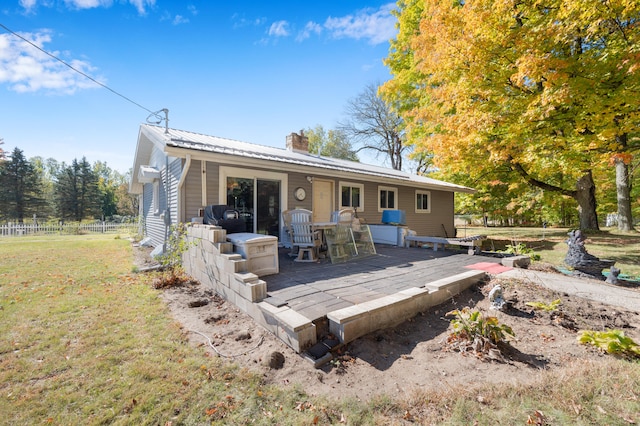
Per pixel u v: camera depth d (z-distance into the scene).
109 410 1.92
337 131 28.33
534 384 2.12
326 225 6.19
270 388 2.18
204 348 2.77
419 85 14.26
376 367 2.49
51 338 2.95
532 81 6.80
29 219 33.22
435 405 1.95
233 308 3.76
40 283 5.02
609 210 20.16
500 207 20.38
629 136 8.85
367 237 7.31
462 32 7.32
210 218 5.88
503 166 12.39
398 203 12.43
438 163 9.93
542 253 8.80
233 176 7.29
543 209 20.62
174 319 3.47
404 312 3.37
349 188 10.27
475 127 7.61
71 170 39.22
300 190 8.67
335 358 2.57
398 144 25.80
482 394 2.04
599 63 5.96
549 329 3.25
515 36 6.64
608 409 1.84
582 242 5.84
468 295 4.33
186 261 5.68
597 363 2.42
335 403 2.01
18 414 1.88
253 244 4.36
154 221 10.00
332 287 3.93
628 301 3.93
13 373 2.32
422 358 2.65
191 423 1.83
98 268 6.28
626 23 5.98
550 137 7.29
